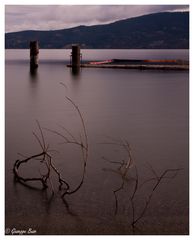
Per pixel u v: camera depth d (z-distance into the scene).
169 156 6.21
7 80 17.59
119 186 4.98
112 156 6.18
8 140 7.01
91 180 5.17
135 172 5.50
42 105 10.81
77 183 5.06
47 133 7.59
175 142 7.02
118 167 5.66
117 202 4.52
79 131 7.78
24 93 13.30
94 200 4.57
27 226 3.94
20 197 4.62
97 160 5.97
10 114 9.48
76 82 16.67
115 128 8.05
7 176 5.26
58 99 11.93
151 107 10.56
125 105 10.86
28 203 4.46
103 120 8.82
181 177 5.30
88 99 11.96
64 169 5.56
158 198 4.64
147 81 16.98
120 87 14.93
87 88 14.68
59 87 14.98
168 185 5.03
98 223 4.02
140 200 4.59
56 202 4.50
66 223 4.02
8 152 6.29
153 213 4.26
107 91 13.83
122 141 7.05
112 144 6.86
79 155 6.20
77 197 4.64
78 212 4.26
